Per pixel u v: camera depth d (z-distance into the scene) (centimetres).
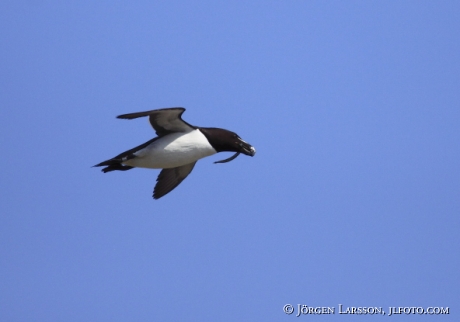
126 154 1535
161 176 1725
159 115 1487
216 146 1577
